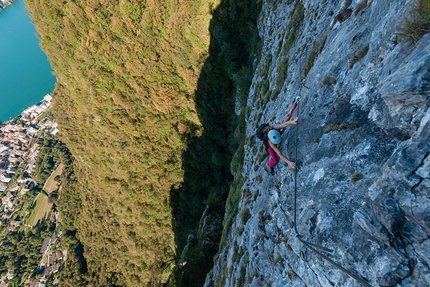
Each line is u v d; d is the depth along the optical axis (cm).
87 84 5972
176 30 5016
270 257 1075
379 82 666
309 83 1109
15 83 17288
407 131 555
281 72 1761
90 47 5603
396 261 499
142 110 6003
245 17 4322
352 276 555
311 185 847
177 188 6375
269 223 1159
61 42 5875
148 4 4975
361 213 589
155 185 6462
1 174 14838
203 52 5041
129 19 5188
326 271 685
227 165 5378
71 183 10562
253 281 1152
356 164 679
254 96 2478
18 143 16000
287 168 1107
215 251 3481
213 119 5466
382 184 542
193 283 3341
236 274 1431
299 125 1052
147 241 6944
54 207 12531
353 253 601
